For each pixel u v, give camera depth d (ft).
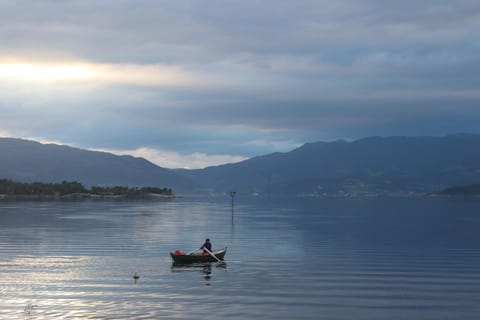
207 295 106.32
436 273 131.75
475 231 259.19
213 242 201.26
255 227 280.72
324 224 310.65
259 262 147.95
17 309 95.45
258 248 181.68
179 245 188.75
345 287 114.73
